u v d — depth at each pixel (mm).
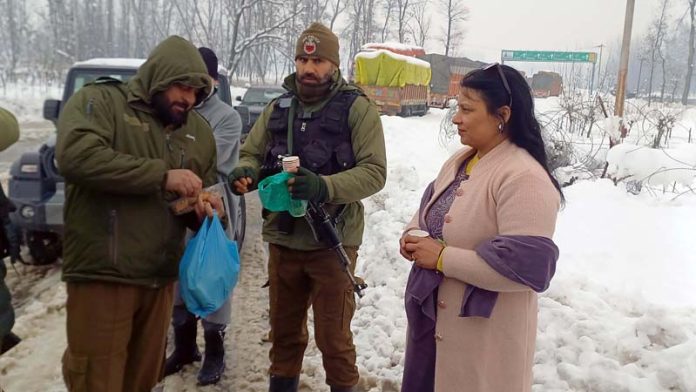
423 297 2422
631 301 4320
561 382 3490
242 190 3129
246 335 4648
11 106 24422
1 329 2646
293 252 3283
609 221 6594
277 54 51688
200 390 3840
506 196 2219
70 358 2625
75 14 41969
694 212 7051
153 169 2494
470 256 2238
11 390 3711
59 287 5367
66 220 2596
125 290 2598
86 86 2605
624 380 3314
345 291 3268
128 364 2832
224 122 4031
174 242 2754
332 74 3148
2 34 42281
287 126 3207
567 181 8961
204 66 2678
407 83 24500
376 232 6648
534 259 2133
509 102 2301
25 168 5473
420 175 10266
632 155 8203
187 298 2756
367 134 3115
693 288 4660
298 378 3566
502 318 2318
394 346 4316
